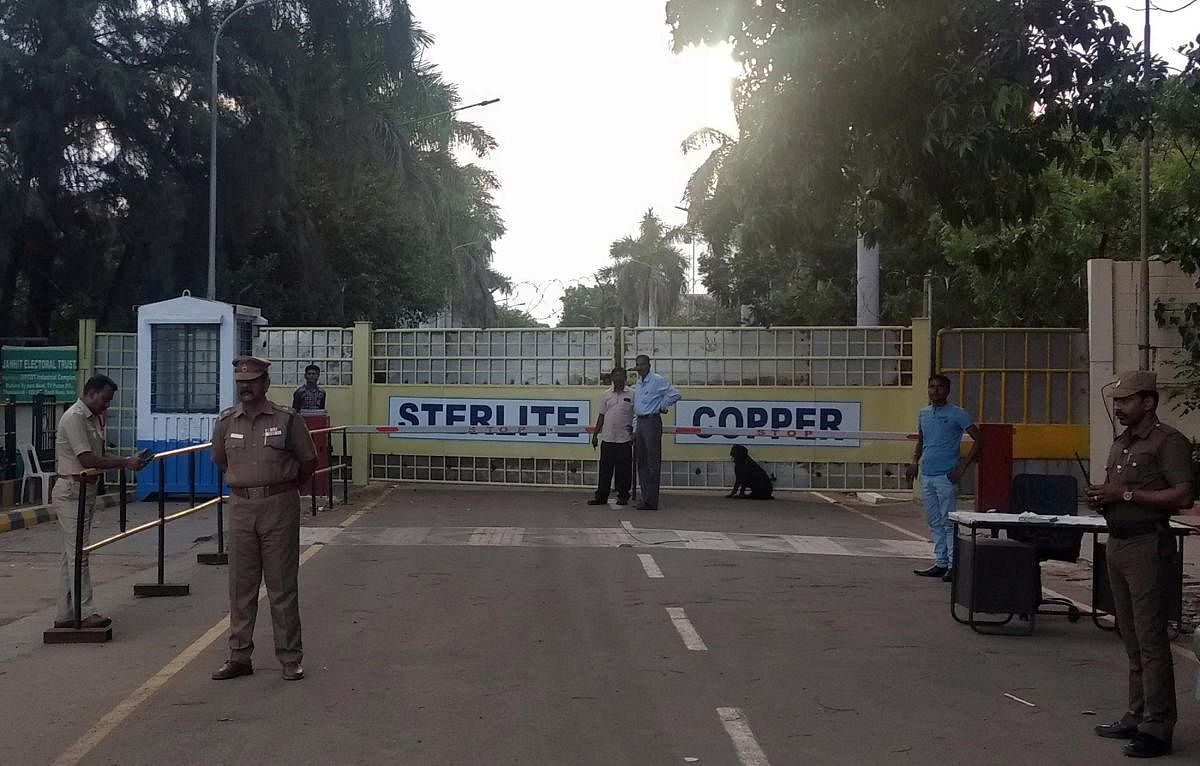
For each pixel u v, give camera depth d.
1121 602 6.83
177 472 17.70
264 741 6.51
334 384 20.69
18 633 9.44
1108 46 10.19
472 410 20.34
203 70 27.80
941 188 11.24
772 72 10.84
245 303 31.12
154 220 27.92
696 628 9.41
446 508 17.44
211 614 9.95
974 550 9.42
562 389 20.05
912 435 18.48
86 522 9.28
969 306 28.52
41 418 17.89
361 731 6.69
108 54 28.20
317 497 18.42
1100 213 20.83
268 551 7.84
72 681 7.84
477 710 7.10
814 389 19.55
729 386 19.69
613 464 17.91
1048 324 22.78
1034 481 10.63
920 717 7.06
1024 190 11.04
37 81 26.06
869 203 12.53
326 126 32.44
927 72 10.63
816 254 30.27
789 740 6.57
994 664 8.43
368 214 36.38
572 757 6.24
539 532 14.88
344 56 31.80
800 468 19.58
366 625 9.45
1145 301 16.39
